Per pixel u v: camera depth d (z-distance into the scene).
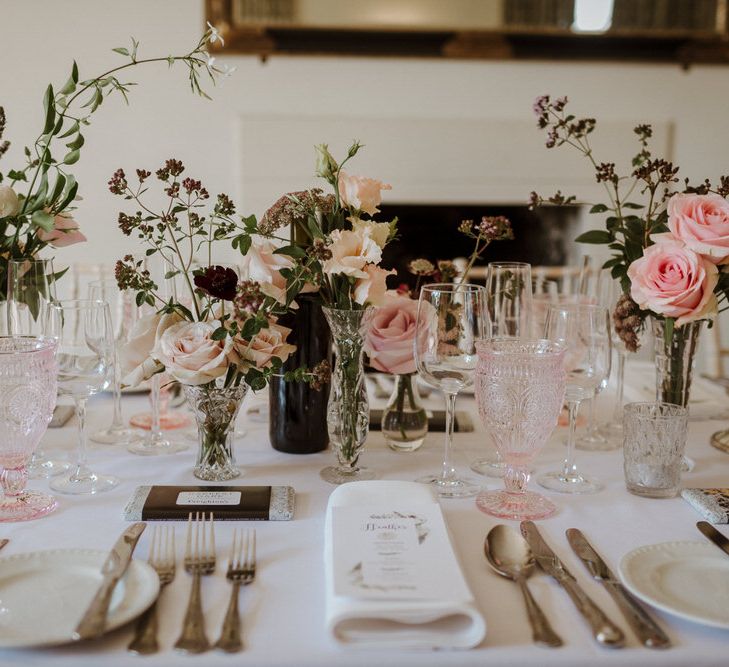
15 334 1.36
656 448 1.20
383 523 0.99
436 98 3.54
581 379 1.25
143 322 1.21
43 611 0.85
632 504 1.19
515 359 1.11
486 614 0.88
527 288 1.52
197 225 1.21
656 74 3.57
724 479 1.30
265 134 3.47
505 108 3.56
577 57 3.49
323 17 3.40
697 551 1.00
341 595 0.84
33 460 1.32
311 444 1.37
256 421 1.57
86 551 0.97
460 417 1.55
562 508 1.17
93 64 3.37
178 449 1.38
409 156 3.55
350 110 3.51
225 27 3.38
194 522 1.10
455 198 3.59
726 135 3.63
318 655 0.81
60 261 3.45
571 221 3.64
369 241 1.16
